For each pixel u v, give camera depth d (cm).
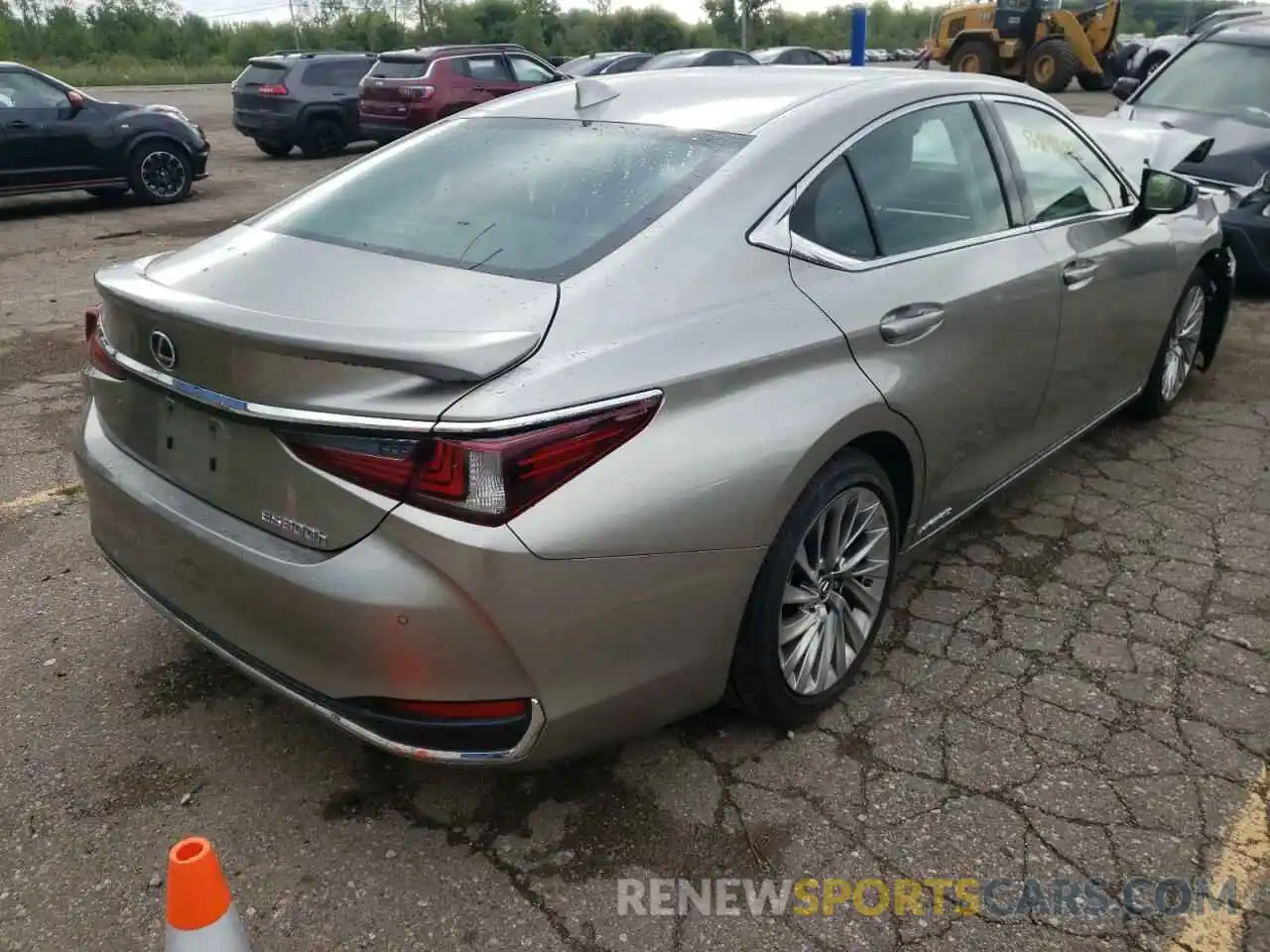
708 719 286
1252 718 287
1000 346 327
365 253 256
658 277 238
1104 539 388
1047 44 2167
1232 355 604
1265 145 718
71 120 1123
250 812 253
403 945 217
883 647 320
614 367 218
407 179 295
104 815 251
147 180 1190
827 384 258
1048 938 218
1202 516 407
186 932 166
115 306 250
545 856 240
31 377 573
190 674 305
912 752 273
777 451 241
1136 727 283
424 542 201
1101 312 391
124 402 258
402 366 199
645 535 217
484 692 211
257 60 1600
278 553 218
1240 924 221
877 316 275
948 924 222
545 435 203
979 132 340
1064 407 388
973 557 375
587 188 266
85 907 226
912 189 306
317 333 206
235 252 272
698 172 263
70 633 325
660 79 332
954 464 323
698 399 230
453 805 255
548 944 217
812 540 266
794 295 259
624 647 224
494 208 267
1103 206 403
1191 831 246
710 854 240
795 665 270
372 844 243
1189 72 812
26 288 792
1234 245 694
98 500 267
